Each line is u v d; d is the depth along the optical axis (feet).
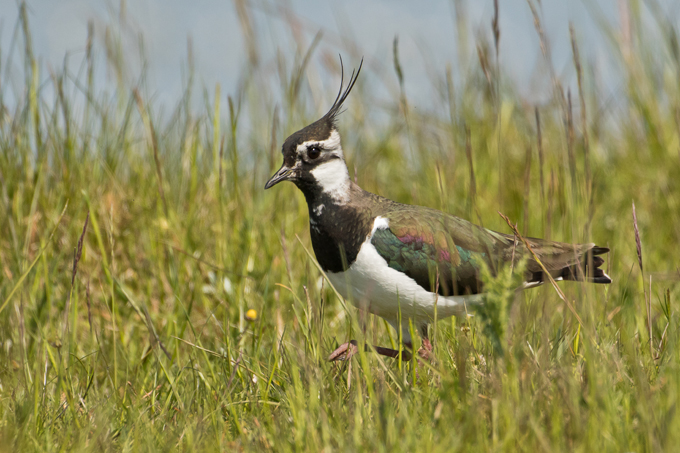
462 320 31.83
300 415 23.47
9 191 39.06
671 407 20.99
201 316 37.14
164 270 38.88
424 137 54.39
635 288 33.35
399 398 24.30
